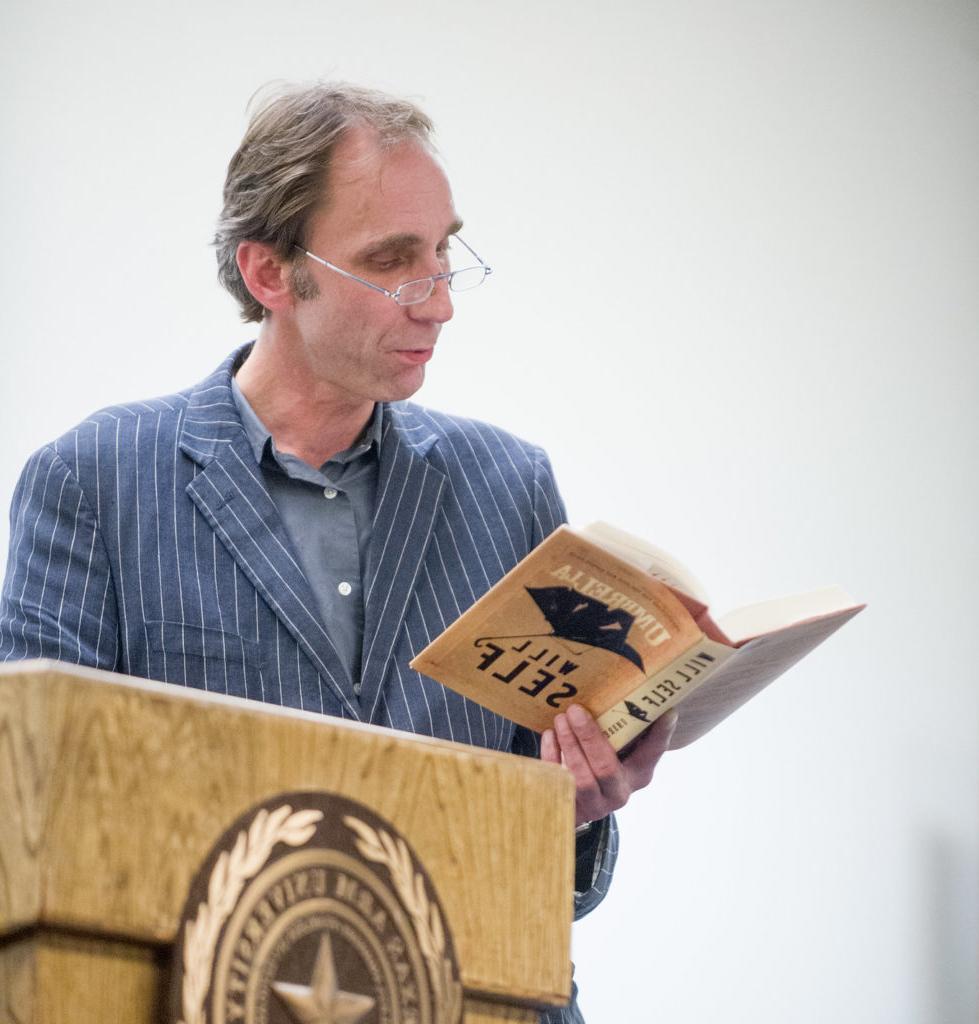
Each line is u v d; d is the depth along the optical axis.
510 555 6.82
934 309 13.07
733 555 12.16
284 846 3.10
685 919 11.50
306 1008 3.03
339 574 6.54
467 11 12.17
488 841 3.55
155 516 6.40
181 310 10.85
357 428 6.77
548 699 5.68
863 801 12.09
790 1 13.15
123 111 10.96
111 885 2.86
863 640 12.39
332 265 6.43
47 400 10.44
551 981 3.63
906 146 13.27
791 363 12.61
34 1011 2.76
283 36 11.45
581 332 12.05
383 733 3.38
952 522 12.75
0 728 2.86
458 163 11.98
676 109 12.66
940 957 11.92
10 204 10.60
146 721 2.95
